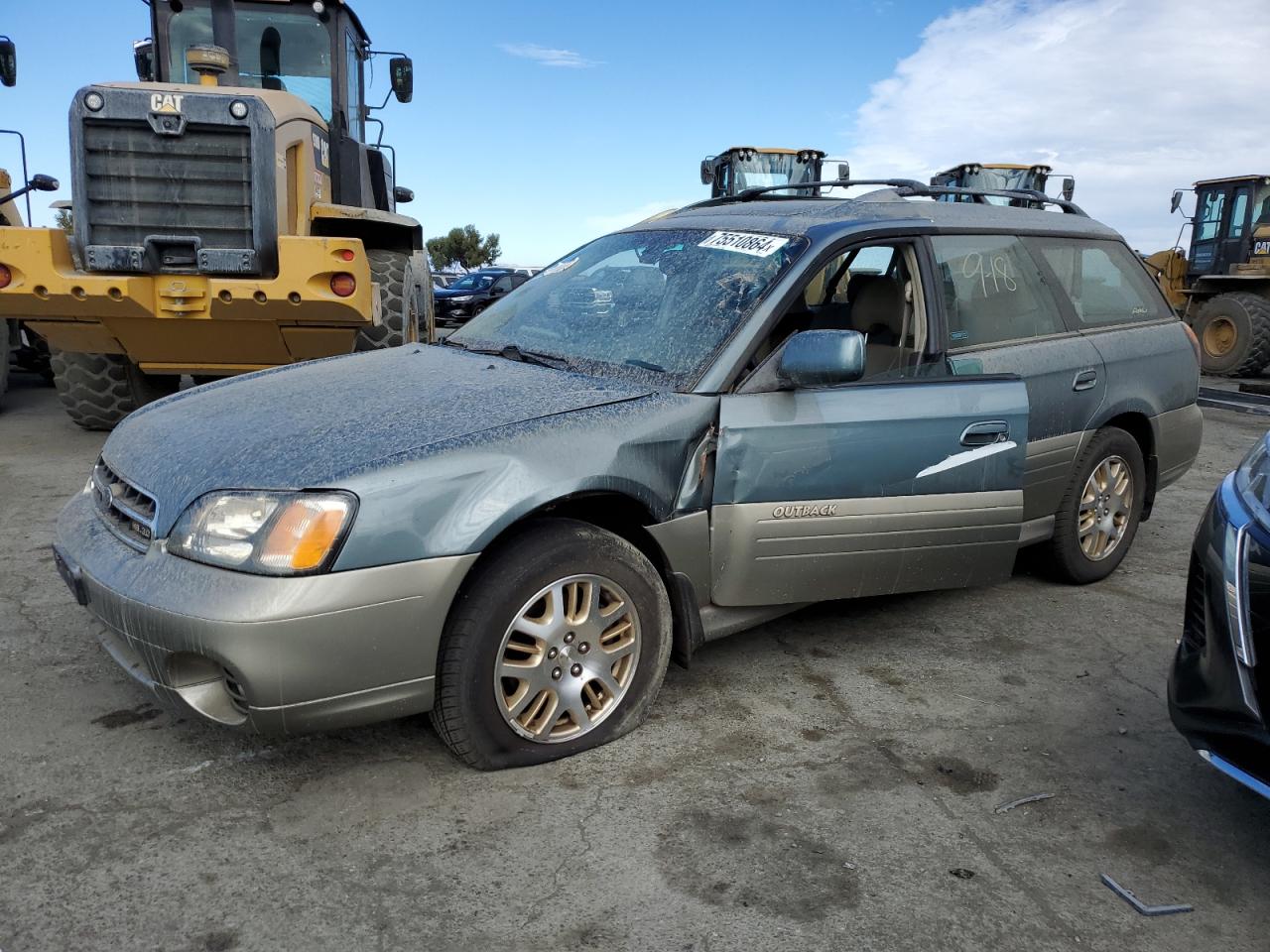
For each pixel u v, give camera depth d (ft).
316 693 7.95
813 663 11.80
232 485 8.21
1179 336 15.44
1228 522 8.25
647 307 11.37
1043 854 8.18
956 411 10.97
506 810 8.54
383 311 23.22
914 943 7.07
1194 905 7.60
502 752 9.01
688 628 9.99
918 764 9.55
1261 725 7.47
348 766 9.21
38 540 15.71
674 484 9.58
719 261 11.47
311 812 8.46
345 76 25.32
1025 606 13.92
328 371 11.34
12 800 8.50
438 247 197.26
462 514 8.32
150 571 8.19
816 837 8.29
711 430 9.87
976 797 8.99
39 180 23.09
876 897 7.55
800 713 10.50
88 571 8.67
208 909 7.21
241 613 7.63
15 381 35.40
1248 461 9.05
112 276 18.83
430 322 32.22
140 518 8.64
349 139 25.03
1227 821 8.74
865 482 10.47
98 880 7.50
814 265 10.92
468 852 7.97
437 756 9.42
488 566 8.71
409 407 9.50
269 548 7.80
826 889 7.63
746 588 10.22
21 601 13.02
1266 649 7.48
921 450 10.73
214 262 18.89
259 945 6.87
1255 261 47.50
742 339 10.30
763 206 12.85
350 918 7.16
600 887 7.58
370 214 22.45
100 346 20.84
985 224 13.15
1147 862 8.12
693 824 8.42
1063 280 13.96
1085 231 14.75
